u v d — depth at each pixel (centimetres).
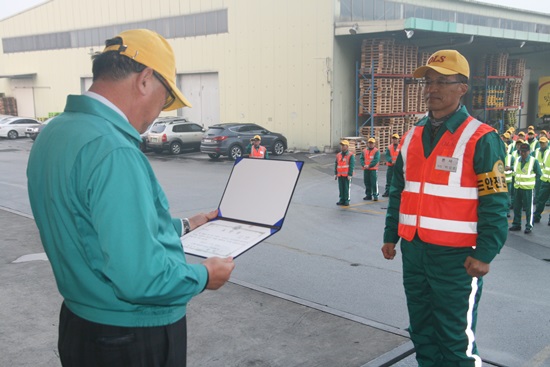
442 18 2741
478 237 288
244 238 207
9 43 3862
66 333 177
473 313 304
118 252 146
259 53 2411
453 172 295
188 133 2341
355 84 2255
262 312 478
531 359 397
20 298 515
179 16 2741
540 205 976
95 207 149
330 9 2119
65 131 161
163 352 176
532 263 684
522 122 3500
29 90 3803
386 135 2180
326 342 412
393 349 396
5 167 1825
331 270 640
